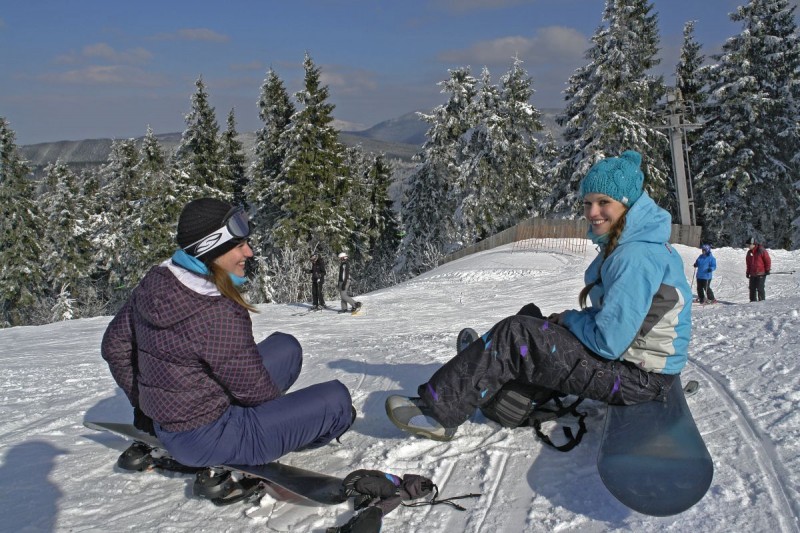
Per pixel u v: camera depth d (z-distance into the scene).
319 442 2.99
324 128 37.62
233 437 2.60
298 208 36.16
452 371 2.90
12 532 2.55
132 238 36.94
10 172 38.53
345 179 38.56
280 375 3.35
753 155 35.03
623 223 2.71
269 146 40.81
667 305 2.65
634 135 31.55
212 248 2.48
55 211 43.56
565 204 34.41
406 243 42.88
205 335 2.46
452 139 42.66
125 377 2.74
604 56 32.28
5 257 38.28
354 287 42.84
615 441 2.52
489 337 2.88
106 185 54.38
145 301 2.47
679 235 29.73
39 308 39.12
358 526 2.26
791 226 34.03
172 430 2.58
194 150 40.59
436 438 2.97
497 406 3.09
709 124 37.53
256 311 2.63
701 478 2.24
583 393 2.78
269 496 2.71
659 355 2.71
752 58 35.44
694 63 42.22
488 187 37.31
